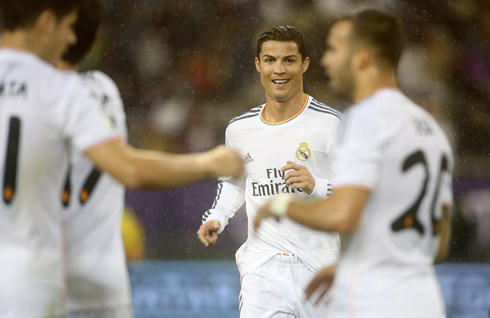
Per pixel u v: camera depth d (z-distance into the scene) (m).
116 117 10.02
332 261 15.39
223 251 34.50
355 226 9.11
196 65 47.00
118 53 47.31
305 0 47.06
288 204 9.18
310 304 15.26
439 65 45.47
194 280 29.14
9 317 8.87
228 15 47.59
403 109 9.35
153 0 47.94
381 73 9.56
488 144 44.16
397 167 9.09
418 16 46.09
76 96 8.98
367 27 9.44
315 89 45.47
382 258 9.10
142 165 8.81
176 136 45.53
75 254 9.94
